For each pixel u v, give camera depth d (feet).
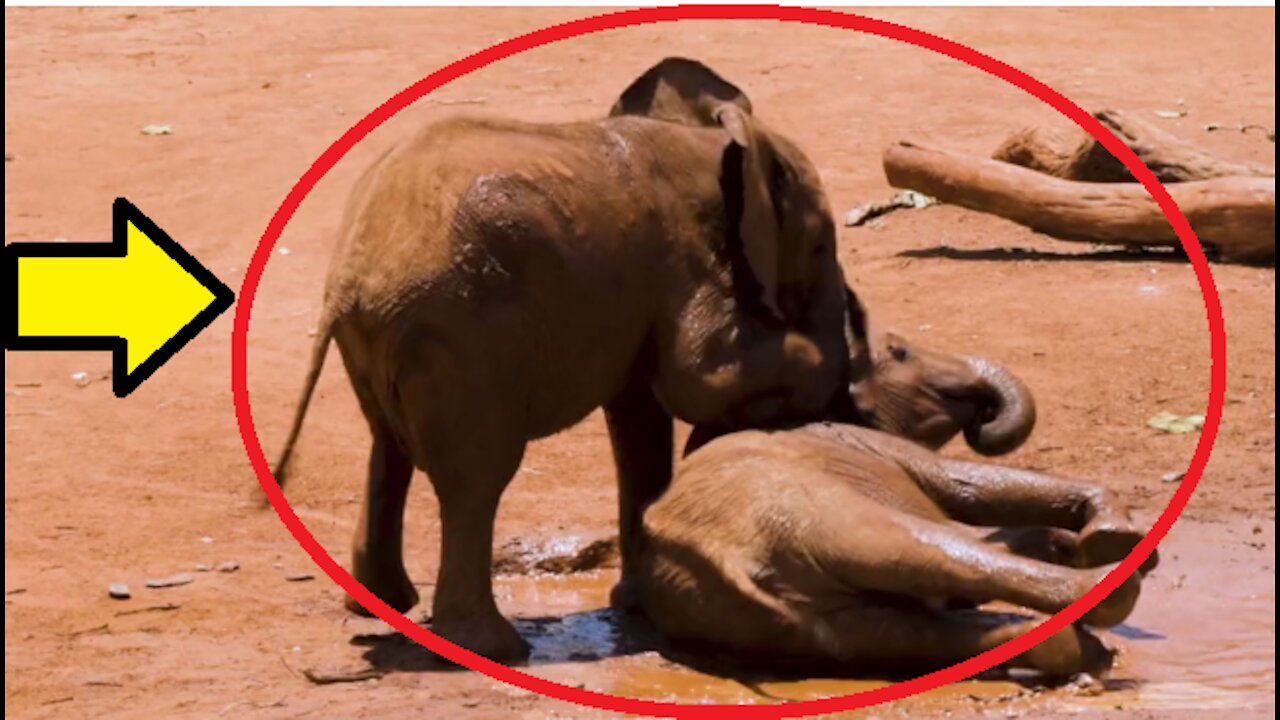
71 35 109.09
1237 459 53.62
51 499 49.55
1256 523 48.88
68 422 56.29
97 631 40.37
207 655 38.68
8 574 43.80
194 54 104.68
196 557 45.93
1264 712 34.06
